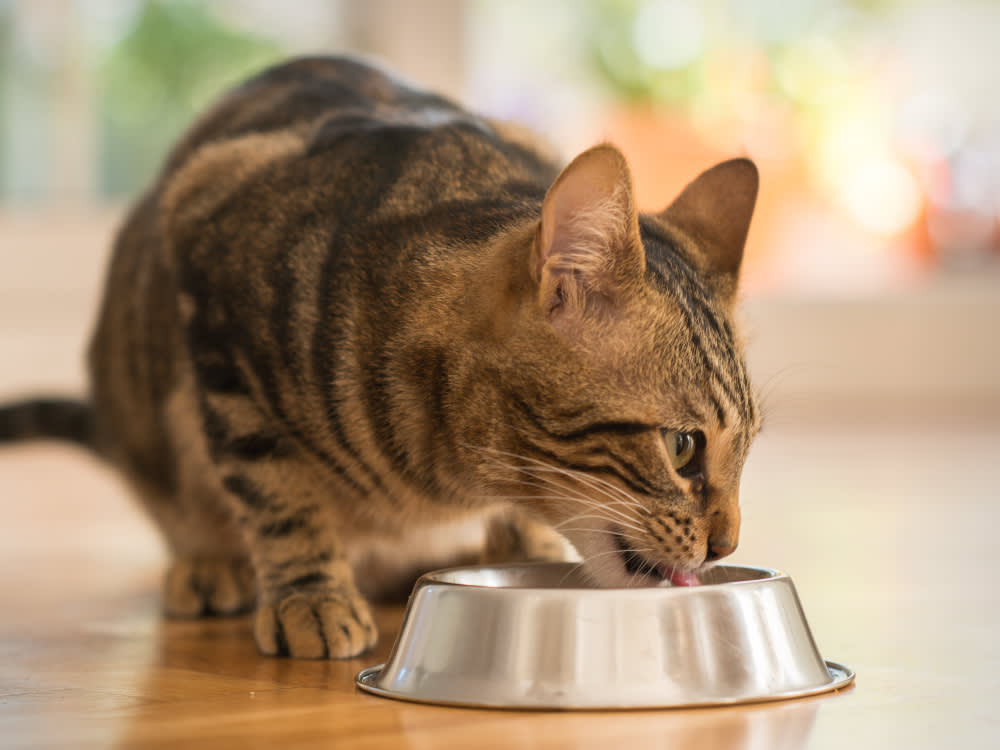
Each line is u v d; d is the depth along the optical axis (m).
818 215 6.11
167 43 5.41
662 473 1.71
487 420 1.76
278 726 1.36
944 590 2.29
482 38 5.96
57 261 5.37
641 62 5.89
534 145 2.37
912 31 5.96
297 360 1.87
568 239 1.68
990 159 6.07
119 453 2.56
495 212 1.87
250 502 1.96
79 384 5.35
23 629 2.10
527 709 1.41
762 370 6.09
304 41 5.58
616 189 1.65
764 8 5.94
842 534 3.05
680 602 1.45
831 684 1.52
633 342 1.70
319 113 2.22
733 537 1.77
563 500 1.79
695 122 5.88
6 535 3.45
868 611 2.10
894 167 6.07
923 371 6.24
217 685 1.62
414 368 1.79
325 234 1.91
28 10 5.31
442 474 1.87
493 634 1.45
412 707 1.44
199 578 2.25
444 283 1.79
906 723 1.36
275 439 1.94
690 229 2.00
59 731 1.36
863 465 4.61
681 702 1.41
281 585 1.92
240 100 2.36
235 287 1.94
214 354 1.97
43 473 5.29
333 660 1.82
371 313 1.82
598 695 1.40
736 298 1.93
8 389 5.27
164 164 2.48
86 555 3.06
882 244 6.21
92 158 5.46
